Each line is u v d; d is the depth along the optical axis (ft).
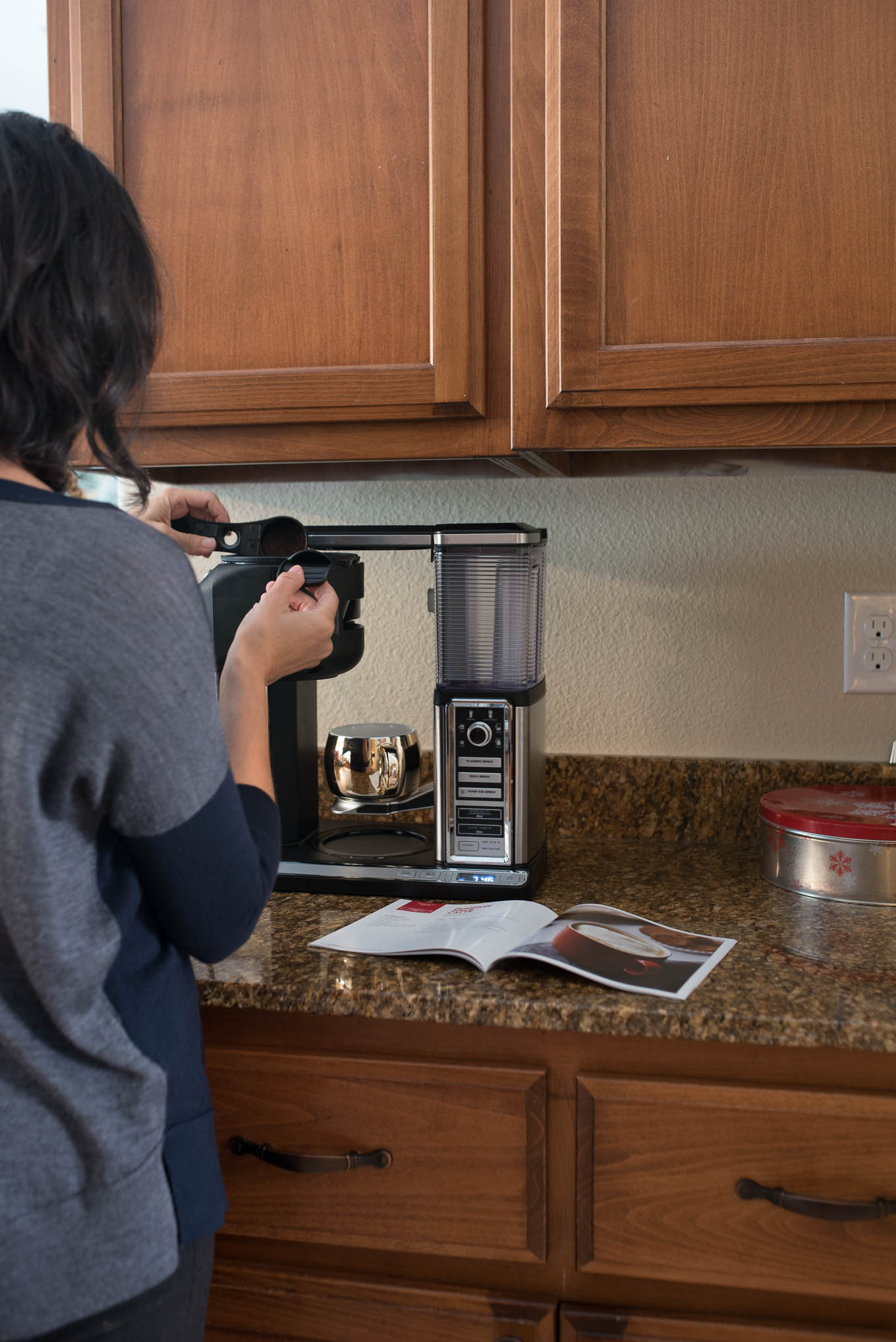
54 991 2.00
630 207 3.31
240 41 3.55
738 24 3.22
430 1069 3.03
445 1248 3.06
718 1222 2.94
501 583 3.71
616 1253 3.00
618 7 3.27
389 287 3.52
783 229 3.24
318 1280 3.19
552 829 4.80
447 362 3.47
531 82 3.35
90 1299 2.06
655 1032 2.86
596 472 4.40
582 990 3.00
